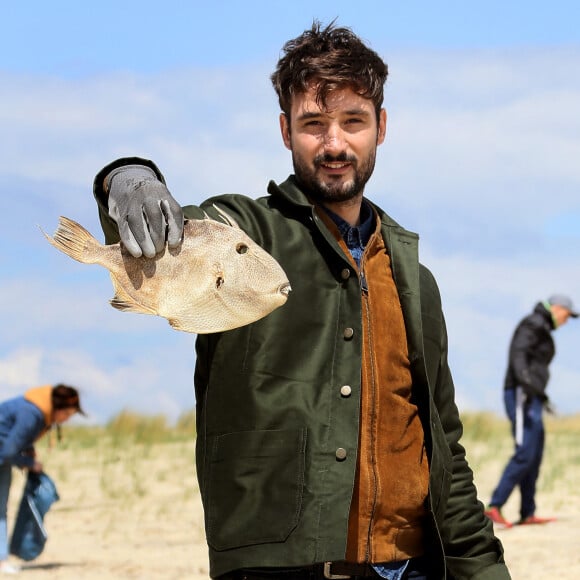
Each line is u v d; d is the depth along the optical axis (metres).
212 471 2.15
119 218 1.93
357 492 2.21
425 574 2.31
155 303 1.93
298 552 2.10
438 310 2.40
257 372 2.14
